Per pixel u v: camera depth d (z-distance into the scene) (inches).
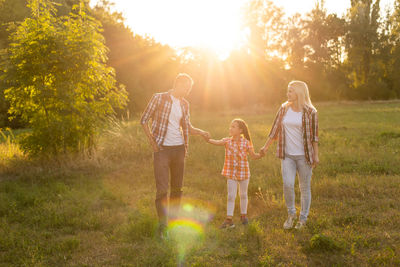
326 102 1610.5
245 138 163.0
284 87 1578.5
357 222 154.6
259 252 127.3
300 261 120.3
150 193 210.1
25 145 271.7
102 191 209.8
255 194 206.1
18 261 121.3
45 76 269.9
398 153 311.6
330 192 204.2
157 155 148.3
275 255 124.8
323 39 1907.0
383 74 1932.8
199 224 158.2
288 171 152.6
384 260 116.6
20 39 269.0
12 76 259.8
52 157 276.1
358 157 293.0
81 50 265.3
